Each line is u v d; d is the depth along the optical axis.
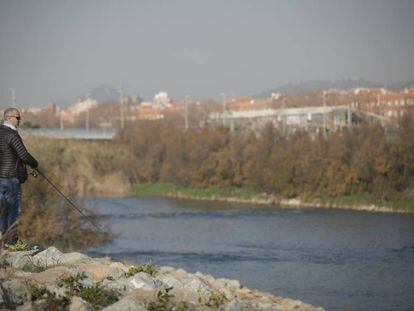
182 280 20.28
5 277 17.05
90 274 19.98
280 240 96.00
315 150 159.38
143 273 19.27
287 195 161.75
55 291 16.88
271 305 21.03
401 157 148.12
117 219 124.88
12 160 21.30
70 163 179.12
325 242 92.88
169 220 123.62
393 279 65.19
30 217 68.12
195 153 192.38
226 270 70.88
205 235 102.75
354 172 151.62
